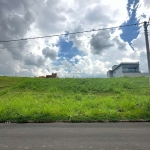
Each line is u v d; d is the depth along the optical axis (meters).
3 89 21.98
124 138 5.45
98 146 4.71
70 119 8.41
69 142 5.10
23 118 8.62
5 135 6.00
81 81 24.77
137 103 12.04
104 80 25.53
